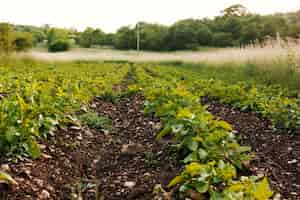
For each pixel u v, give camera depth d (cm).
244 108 916
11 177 429
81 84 1196
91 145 671
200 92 1109
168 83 1201
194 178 404
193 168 405
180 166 502
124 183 491
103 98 1153
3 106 534
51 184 470
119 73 2014
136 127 801
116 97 1191
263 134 732
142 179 493
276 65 1413
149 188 459
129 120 888
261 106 875
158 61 3591
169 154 549
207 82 1318
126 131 786
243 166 496
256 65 1686
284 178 509
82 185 491
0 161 471
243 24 4547
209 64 2441
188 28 5450
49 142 595
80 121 782
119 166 561
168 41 5700
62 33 7012
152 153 586
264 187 345
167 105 746
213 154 482
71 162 560
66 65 2678
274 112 787
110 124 852
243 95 1022
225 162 479
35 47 6650
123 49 6525
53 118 662
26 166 478
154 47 5897
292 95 1075
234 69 1995
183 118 559
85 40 7162
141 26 6725
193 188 401
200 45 5175
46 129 601
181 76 1767
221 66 2188
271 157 607
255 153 623
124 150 615
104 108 1034
